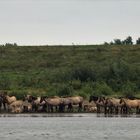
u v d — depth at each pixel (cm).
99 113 9912
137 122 8488
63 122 8400
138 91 11800
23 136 6788
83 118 9062
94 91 11425
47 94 11219
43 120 8700
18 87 12162
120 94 11512
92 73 12575
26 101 9969
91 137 6744
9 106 9925
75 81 12044
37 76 13588
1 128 7606
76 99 10006
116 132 7238
